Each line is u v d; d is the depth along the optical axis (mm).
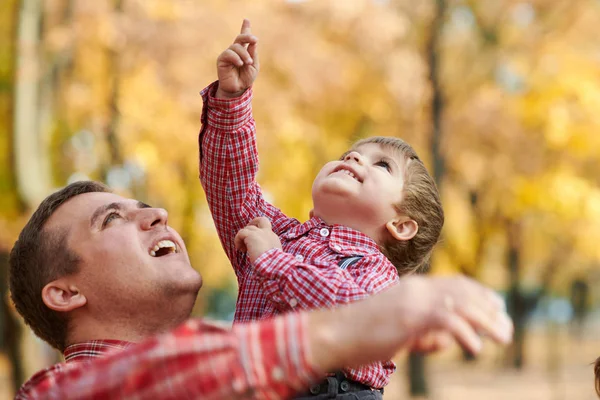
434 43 14945
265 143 13828
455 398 17875
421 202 2887
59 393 1709
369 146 2988
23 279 2475
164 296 2385
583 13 15266
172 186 14531
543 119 14320
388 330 1449
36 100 11195
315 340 1511
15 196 10969
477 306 1409
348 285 2357
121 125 13141
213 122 2754
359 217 2787
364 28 14219
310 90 13828
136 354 1642
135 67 13008
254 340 1555
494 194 17438
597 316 46000
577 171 15773
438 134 14930
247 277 2703
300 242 2693
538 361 29312
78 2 12336
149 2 12734
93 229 2418
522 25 15641
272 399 1535
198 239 16312
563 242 21047
